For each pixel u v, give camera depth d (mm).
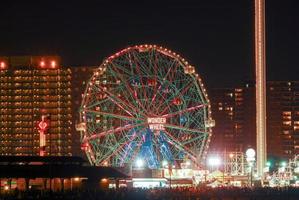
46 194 197000
